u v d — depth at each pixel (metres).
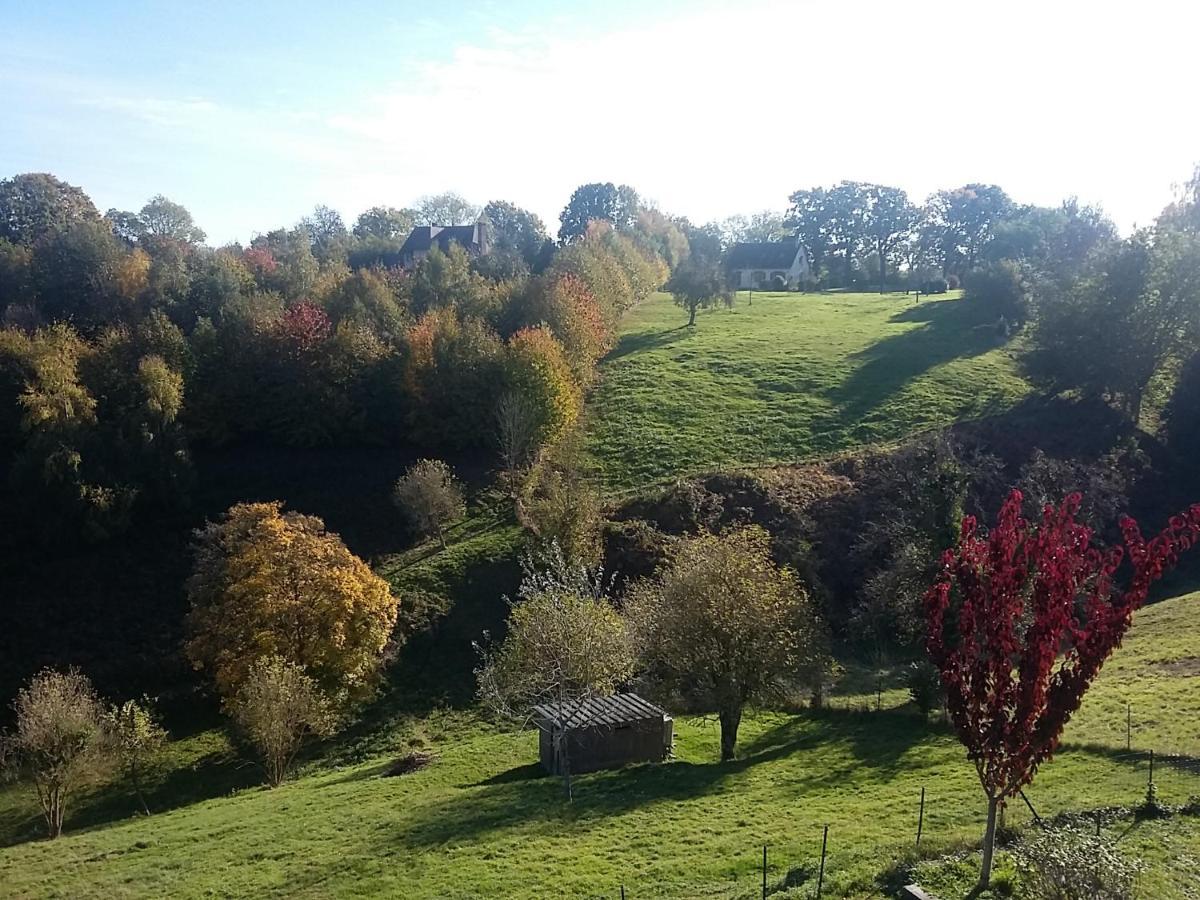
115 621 52.78
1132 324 68.62
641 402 78.19
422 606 52.22
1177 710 30.06
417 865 24.95
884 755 32.25
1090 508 57.94
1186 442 69.06
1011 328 95.00
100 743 38.16
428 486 58.75
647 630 35.75
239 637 44.16
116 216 152.75
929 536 43.41
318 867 25.70
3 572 56.22
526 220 189.00
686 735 38.62
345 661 44.00
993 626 14.40
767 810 27.06
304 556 46.78
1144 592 13.93
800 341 94.62
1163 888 16.86
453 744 42.03
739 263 162.25
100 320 87.38
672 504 59.25
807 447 67.81
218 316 86.75
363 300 87.06
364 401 73.81
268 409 73.50
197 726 46.28
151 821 33.97
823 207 165.38
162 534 60.78
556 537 52.50
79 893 25.83
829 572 53.88
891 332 96.88
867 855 20.00
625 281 107.44
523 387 70.00
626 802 28.91
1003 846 19.06
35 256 98.88
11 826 38.06
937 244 157.25
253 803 34.34
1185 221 97.00
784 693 34.78
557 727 33.38
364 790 34.16
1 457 65.69
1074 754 27.61
